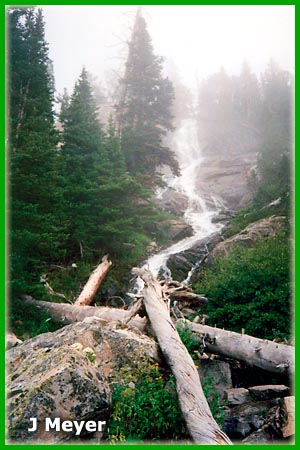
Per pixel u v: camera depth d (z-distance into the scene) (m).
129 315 7.83
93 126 19.69
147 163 24.84
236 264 12.03
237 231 19.61
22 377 4.87
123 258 16.72
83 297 12.52
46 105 14.75
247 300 10.02
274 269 10.30
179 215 27.09
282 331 8.62
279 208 19.16
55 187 12.91
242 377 7.60
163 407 4.85
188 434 4.61
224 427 5.66
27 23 16.19
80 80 24.62
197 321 9.73
